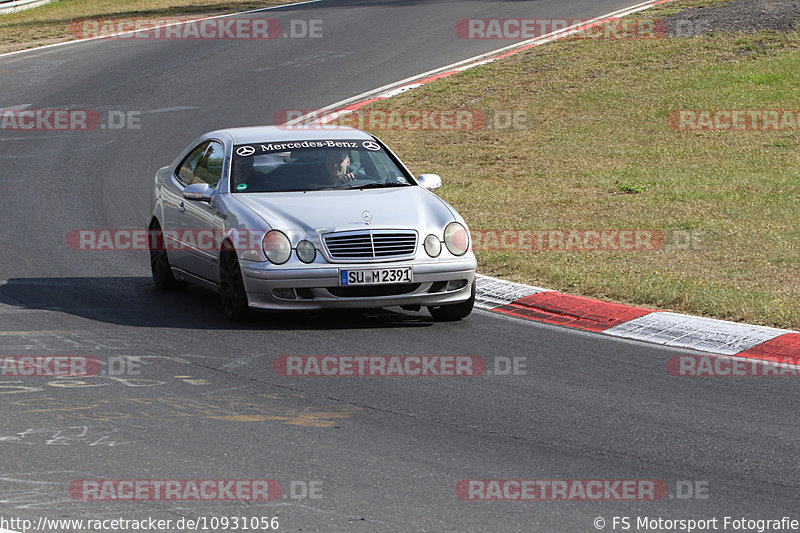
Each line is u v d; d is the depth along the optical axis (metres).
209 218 34.88
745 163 63.00
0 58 99.44
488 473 21.12
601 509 19.45
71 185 58.72
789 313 33.41
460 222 33.75
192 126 73.00
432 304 33.00
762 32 91.69
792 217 50.44
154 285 39.59
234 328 32.81
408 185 36.16
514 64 88.56
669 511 19.42
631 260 42.34
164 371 27.94
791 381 27.75
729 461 22.02
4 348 30.03
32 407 24.67
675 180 59.34
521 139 70.62
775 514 19.39
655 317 33.78
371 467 21.30
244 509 19.08
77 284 39.28
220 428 23.50
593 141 69.50
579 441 23.11
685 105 76.00
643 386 27.27
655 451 22.56
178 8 130.12
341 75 87.69
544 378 27.86
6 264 42.38
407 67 89.75
